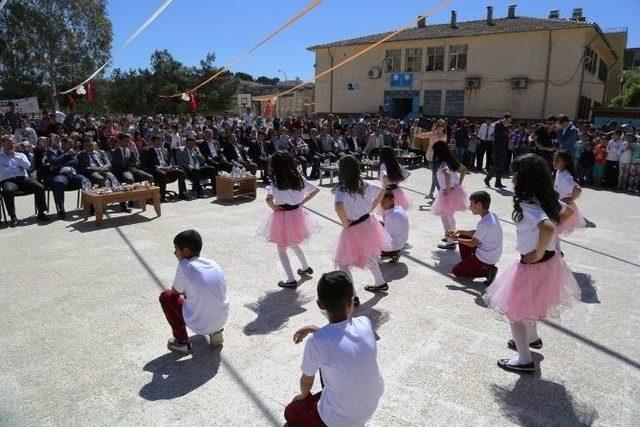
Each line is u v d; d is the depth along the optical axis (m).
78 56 32.72
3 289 5.03
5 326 4.20
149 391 3.25
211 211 8.94
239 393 3.24
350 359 2.30
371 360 2.36
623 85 34.75
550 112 24.42
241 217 8.45
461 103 26.91
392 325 4.26
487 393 3.26
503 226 8.02
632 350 3.88
